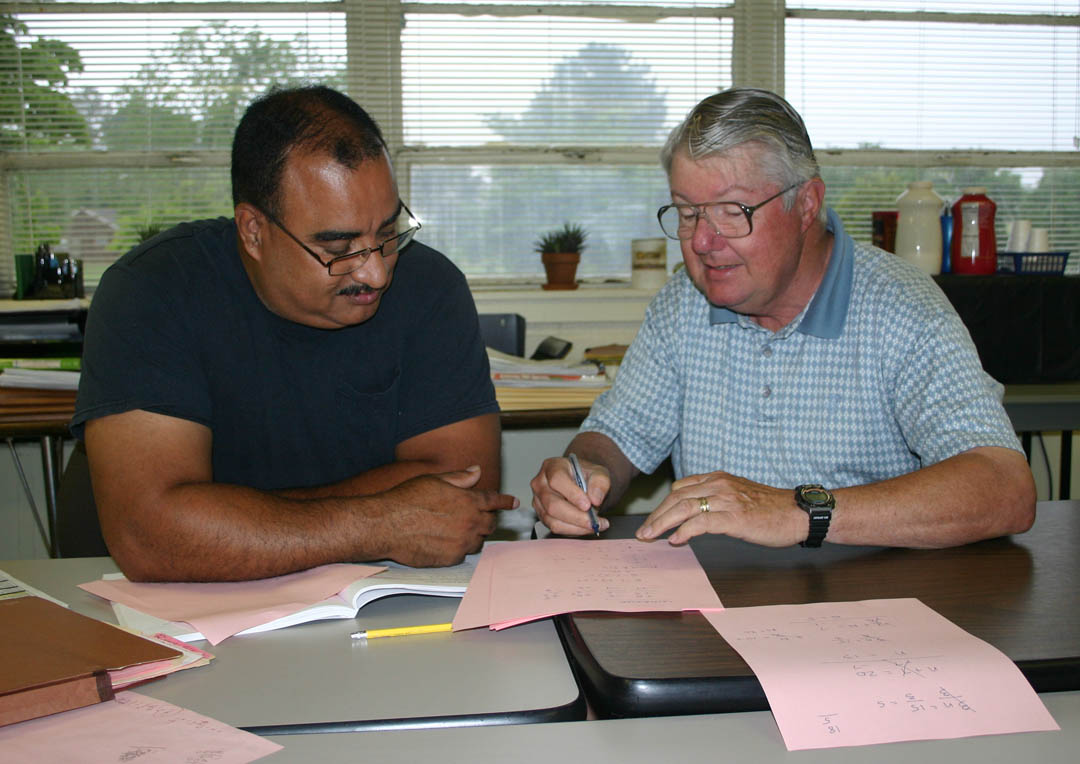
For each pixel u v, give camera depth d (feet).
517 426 6.16
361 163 3.37
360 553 3.20
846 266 4.17
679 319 4.61
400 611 2.93
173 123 9.55
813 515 3.13
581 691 2.37
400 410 4.36
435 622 2.82
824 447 4.20
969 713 2.08
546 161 9.95
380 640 2.67
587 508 3.55
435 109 9.80
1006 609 2.63
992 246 8.73
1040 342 8.43
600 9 9.77
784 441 4.28
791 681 2.15
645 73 9.95
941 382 3.78
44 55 9.32
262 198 3.44
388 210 3.47
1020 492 3.32
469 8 9.68
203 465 3.61
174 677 2.41
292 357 4.13
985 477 3.30
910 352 3.93
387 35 9.62
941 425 3.68
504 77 9.82
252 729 2.11
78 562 3.63
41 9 9.25
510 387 6.61
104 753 1.97
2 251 9.48
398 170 9.83
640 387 4.66
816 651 2.31
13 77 9.31
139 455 3.43
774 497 3.24
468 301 4.50
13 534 7.61
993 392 3.79
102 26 9.33
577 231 9.73
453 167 9.93
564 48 9.84
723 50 9.98
